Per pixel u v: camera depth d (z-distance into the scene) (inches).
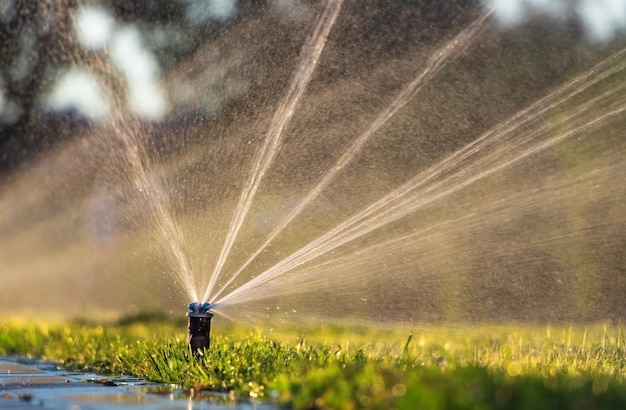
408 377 316.5
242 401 345.4
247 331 715.4
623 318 949.8
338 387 316.8
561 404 273.1
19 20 1098.1
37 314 1125.1
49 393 376.5
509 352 494.3
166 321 943.0
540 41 933.8
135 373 462.0
